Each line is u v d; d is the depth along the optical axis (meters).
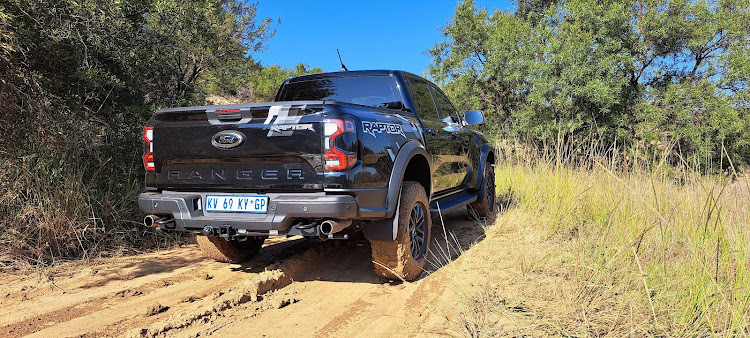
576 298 2.99
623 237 4.06
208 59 8.82
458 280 3.73
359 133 3.20
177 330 2.85
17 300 3.38
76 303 3.34
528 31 16.45
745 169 4.07
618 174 5.32
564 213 5.29
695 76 17.89
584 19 15.87
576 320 2.75
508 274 3.75
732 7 17.28
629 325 2.64
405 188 3.77
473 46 18.84
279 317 3.09
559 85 14.70
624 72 16.48
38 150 4.70
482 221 6.27
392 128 3.69
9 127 4.70
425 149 4.16
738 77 16.12
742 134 14.09
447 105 5.75
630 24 17.16
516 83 15.88
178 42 7.26
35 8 4.85
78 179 4.82
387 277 3.76
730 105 14.84
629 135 14.84
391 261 3.62
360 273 4.10
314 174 3.09
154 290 3.66
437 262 4.31
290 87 5.01
